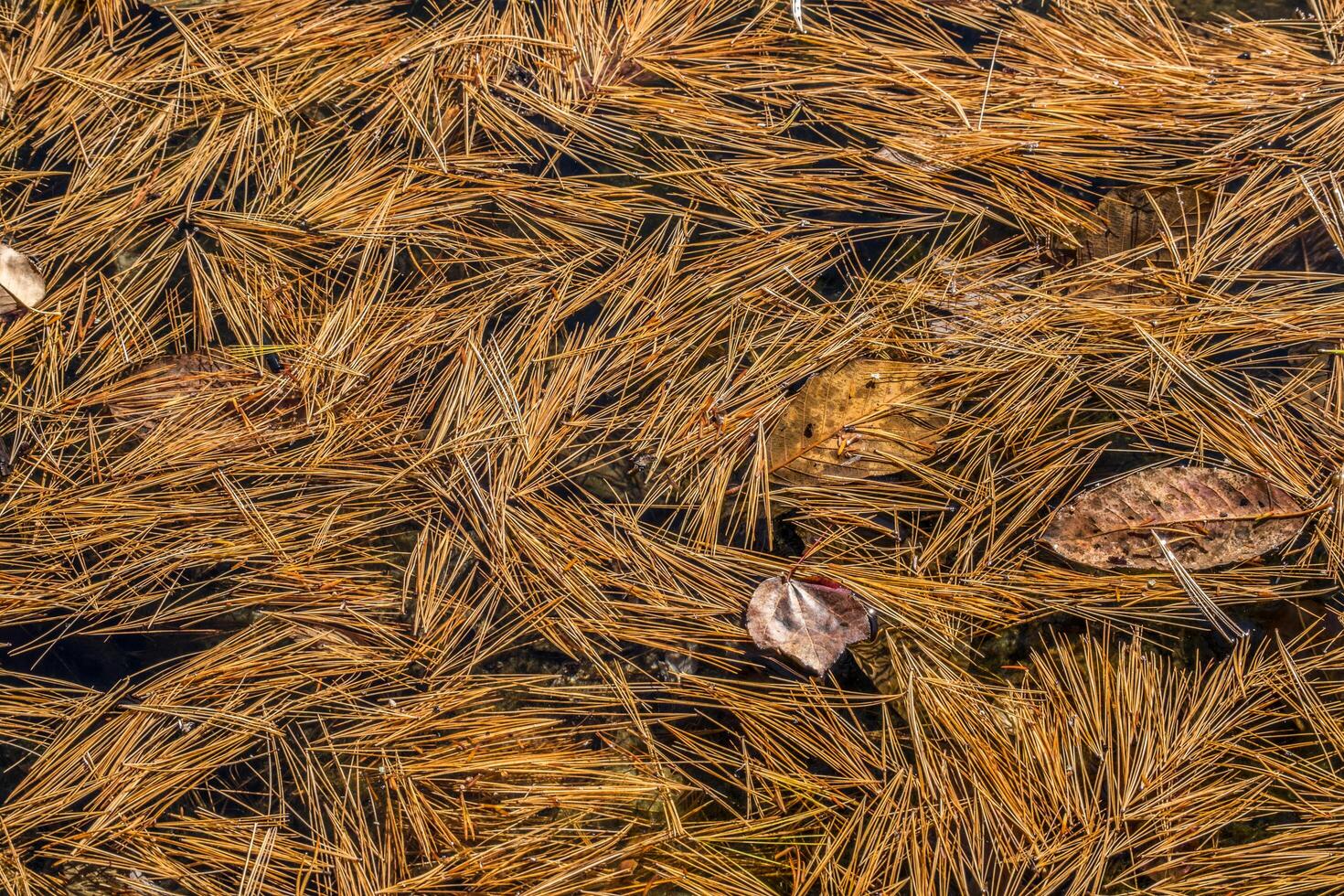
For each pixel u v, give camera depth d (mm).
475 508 2254
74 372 2297
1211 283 2279
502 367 2283
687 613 2230
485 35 2373
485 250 2318
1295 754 2191
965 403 2262
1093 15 2373
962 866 2180
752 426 2264
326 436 2270
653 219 2324
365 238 2316
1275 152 2309
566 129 2352
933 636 2221
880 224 2314
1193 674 2211
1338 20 2357
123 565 2248
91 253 2324
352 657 2232
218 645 2240
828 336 2281
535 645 2238
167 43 2385
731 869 2197
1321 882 2168
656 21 2381
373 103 2359
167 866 2201
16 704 2232
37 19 2393
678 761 2217
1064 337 2271
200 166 2346
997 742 2199
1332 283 2275
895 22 2377
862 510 2246
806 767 2211
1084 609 2221
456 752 2215
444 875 2189
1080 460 2252
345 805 2209
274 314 2299
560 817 2207
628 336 2289
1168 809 2182
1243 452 2240
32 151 2355
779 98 2354
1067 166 2320
